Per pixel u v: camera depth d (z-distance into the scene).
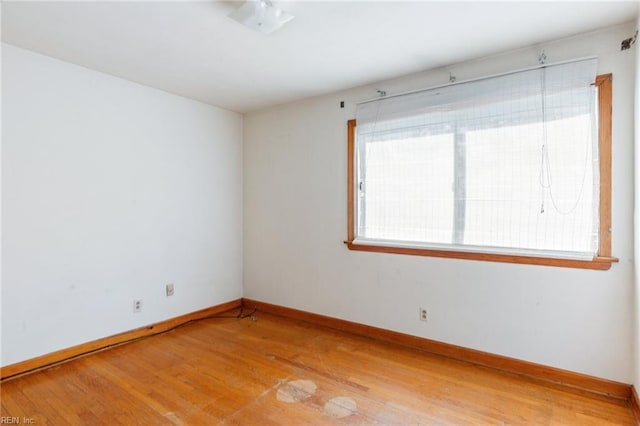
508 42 2.47
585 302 2.35
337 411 2.12
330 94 3.57
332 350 3.01
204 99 3.79
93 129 2.98
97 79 3.00
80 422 2.01
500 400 2.23
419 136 3.01
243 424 2.00
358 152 3.39
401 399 2.25
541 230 2.49
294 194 3.89
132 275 3.25
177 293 3.64
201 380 2.49
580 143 2.34
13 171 2.54
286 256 3.96
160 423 2.00
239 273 4.35
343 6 2.02
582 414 2.08
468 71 2.80
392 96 3.16
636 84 2.11
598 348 2.31
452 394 2.30
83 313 2.91
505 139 2.61
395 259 3.17
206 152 3.95
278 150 4.02
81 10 2.08
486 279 2.71
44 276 2.69
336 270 3.56
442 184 2.90
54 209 2.75
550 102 2.44
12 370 2.52
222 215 4.14
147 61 2.80
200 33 2.36
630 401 2.19
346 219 3.48
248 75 3.10
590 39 2.32
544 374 2.48
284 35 2.38
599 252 2.29
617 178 2.24
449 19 2.17
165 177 3.54
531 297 2.53
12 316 2.53
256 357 2.87
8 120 2.52
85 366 2.70
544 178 2.47
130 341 3.21
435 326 2.95
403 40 2.44
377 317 3.29
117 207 3.14
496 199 2.66
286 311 3.96
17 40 2.45
